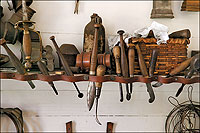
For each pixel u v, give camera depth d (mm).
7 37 958
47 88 1122
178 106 1180
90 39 996
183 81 895
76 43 1116
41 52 924
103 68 858
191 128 1127
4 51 1073
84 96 1138
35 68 993
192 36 1169
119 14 1134
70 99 1135
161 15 1103
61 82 1123
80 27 1117
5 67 1021
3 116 1119
